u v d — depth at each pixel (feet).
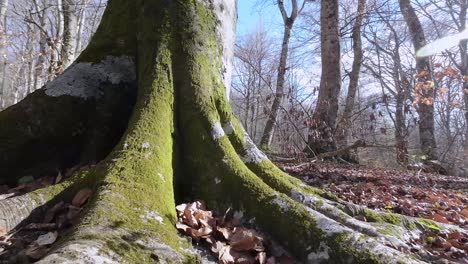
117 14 13.01
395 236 8.61
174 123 10.47
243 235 7.93
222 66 12.23
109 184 7.81
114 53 12.44
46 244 7.14
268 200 8.67
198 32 11.83
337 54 32.91
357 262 6.98
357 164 31.14
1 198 9.53
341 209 9.65
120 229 6.53
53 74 30.37
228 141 10.23
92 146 11.54
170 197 8.45
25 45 70.49
